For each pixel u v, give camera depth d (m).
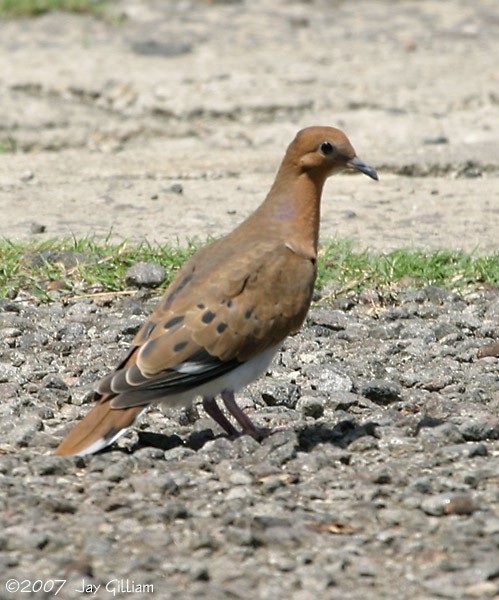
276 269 11.34
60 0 31.23
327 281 16.25
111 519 10.07
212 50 28.72
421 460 11.20
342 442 11.62
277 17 32.12
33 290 15.99
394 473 10.78
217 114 24.78
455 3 34.47
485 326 15.02
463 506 10.15
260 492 10.56
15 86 25.81
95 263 16.42
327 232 18.38
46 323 14.95
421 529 9.91
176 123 24.70
